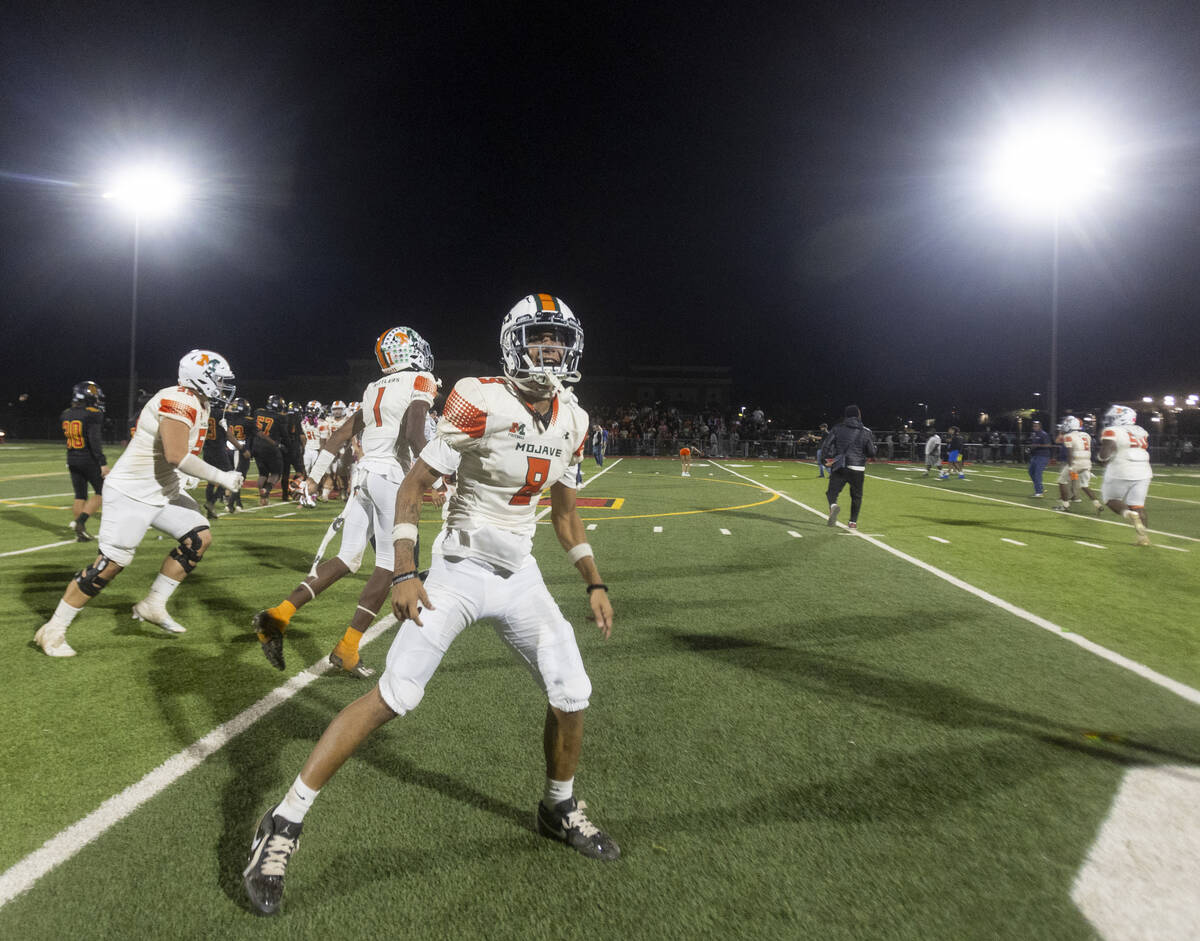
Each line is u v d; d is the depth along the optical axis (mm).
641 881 2395
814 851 2570
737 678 4293
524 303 2459
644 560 8008
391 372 4695
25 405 42000
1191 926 2203
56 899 2248
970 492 17203
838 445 10336
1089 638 5172
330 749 2273
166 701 3842
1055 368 23969
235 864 2445
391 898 2289
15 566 7281
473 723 3600
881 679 4293
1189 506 14492
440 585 2438
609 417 40875
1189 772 3193
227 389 4738
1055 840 2656
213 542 8898
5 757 3188
